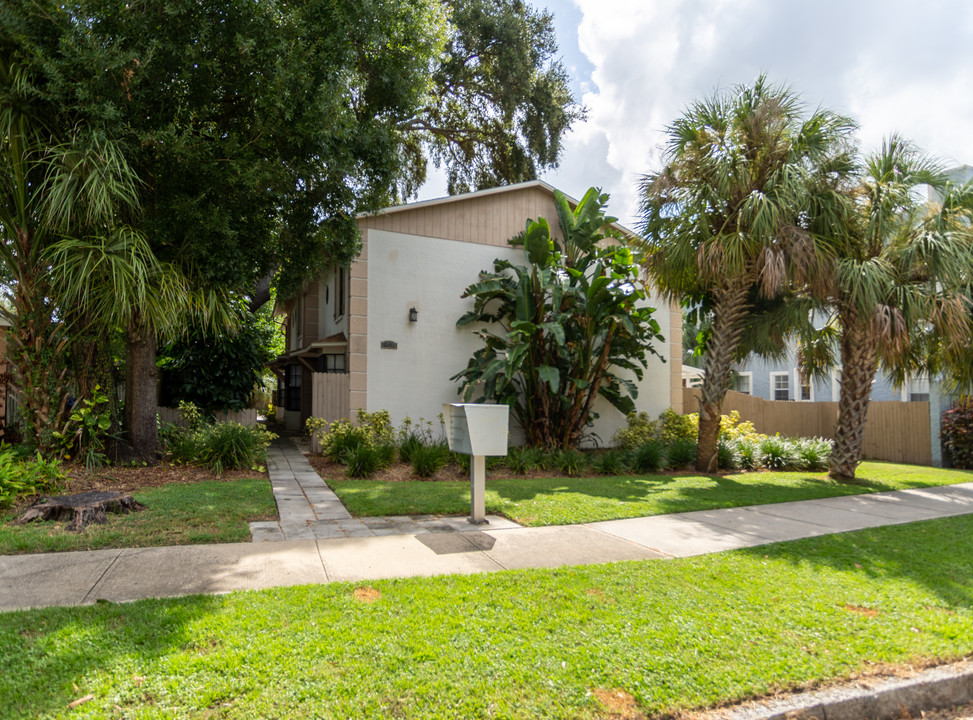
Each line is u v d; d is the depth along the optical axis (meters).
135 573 4.28
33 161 7.14
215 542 5.23
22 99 7.12
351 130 9.69
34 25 7.12
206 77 8.17
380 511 6.65
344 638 3.14
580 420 12.43
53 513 5.69
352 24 9.25
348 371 12.35
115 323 7.85
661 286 11.05
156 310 7.62
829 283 9.27
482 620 3.46
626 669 2.93
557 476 10.09
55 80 6.89
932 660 3.18
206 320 8.72
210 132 8.30
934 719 2.94
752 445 12.33
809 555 5.18
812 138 9.40
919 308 8.92
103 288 7.40
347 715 2.45
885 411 14.55
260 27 8.20
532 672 2.86
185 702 2.48
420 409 12.23
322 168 9.41
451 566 4.67
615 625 3.46
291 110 8.48
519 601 3.79
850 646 3.29
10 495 6.12
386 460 9.91
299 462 10.55
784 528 6.33
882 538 5.90
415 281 12.31
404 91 11.41
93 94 7.23
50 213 6.75
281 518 6.28
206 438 9.29
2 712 2.39
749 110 9.59
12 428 9.95
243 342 13.49
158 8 7.72
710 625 3.50
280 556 4.83
